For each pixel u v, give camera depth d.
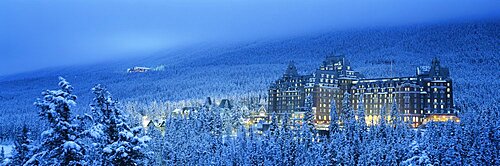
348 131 180.62
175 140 183.62
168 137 186.62
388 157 130.50
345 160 133.12
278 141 156.12
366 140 166.62
